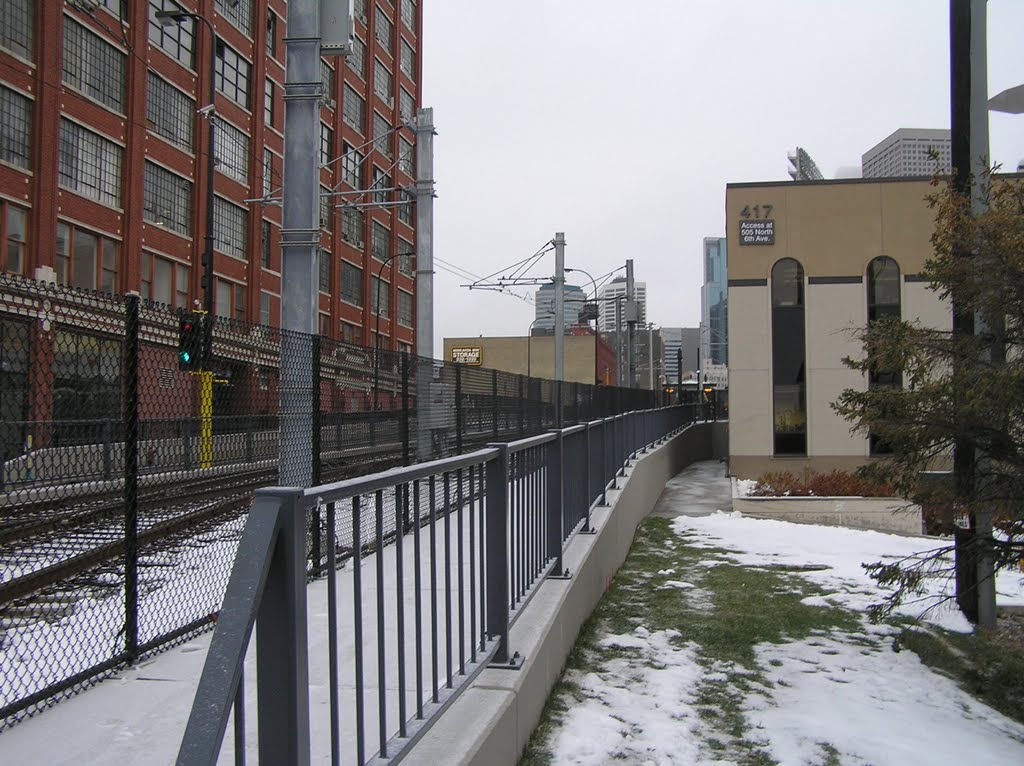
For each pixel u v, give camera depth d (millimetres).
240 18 40438
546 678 4777
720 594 8141
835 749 4379
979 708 5109
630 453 13930
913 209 22688
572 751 4129
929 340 6352
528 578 5164
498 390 11828
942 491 6273
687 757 4211
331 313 51406
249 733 3227
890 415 6352
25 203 27625
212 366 5145
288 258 8367
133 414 4383
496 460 4152
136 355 4387
